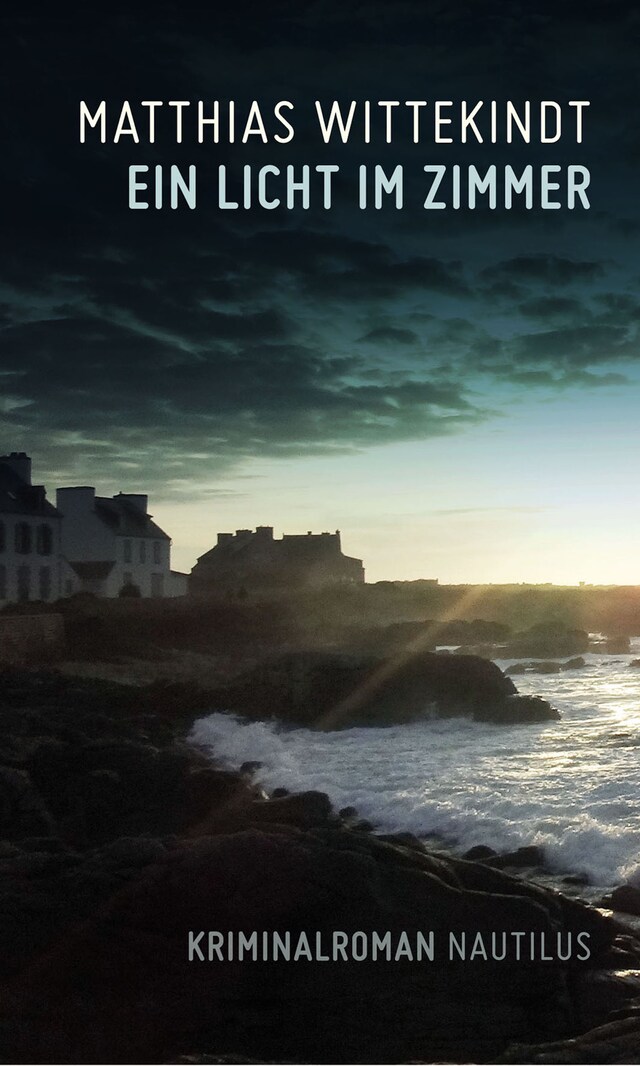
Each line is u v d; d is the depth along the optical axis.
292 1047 7.73
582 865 11.96
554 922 8.77
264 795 14.86
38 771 15.10
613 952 8.66
